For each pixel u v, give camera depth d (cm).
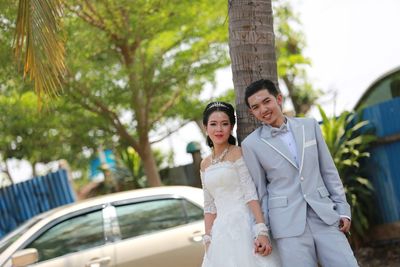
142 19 866
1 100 874
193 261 511
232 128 372
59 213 520
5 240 527
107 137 991
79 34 810
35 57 457
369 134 769
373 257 727
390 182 758
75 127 942
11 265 473
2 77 785
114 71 941
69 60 798
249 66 397
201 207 539
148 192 546
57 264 489
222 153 369
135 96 926
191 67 938
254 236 348
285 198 336
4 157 1069
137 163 1378
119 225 521
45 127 920
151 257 504
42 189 1024
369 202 768
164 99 1026
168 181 1252
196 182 1209
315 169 339
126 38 891
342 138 773
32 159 1102
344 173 767
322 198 336
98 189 1363
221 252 359
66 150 1022
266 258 348
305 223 331
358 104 867
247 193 353
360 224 756
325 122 782
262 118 346
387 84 861
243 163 360
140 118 955
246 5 399
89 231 514
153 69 935
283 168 339
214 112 365
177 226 529
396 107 748
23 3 454
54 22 459
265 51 400
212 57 945
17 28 461
